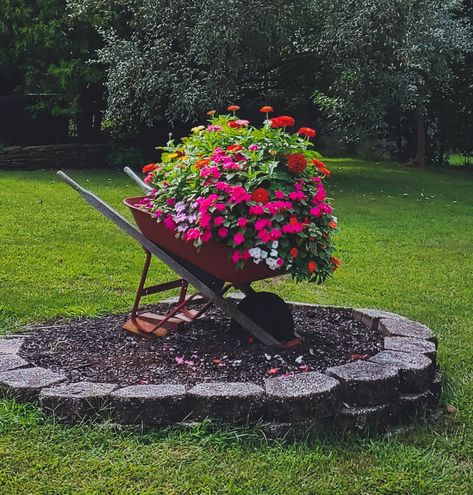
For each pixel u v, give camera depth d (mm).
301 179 3877
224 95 11828
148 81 12031
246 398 3301
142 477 2979
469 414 3736
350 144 20328
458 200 12398
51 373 3615
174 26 12055
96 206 4078
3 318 5062
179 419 3326
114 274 6473
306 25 12562
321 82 14555
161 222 3918
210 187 3715
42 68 13938
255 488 2936
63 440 3223
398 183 14430
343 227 9328
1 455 3100
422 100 14867
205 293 4008
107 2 12789
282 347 4004
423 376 3672
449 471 3164
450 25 12914
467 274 7125
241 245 3676
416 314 5668
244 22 11594
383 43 11961
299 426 3309
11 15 13430
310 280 3885
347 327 4566
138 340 4211
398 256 7816
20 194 10297
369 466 3150
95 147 14508
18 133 14500
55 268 6531
